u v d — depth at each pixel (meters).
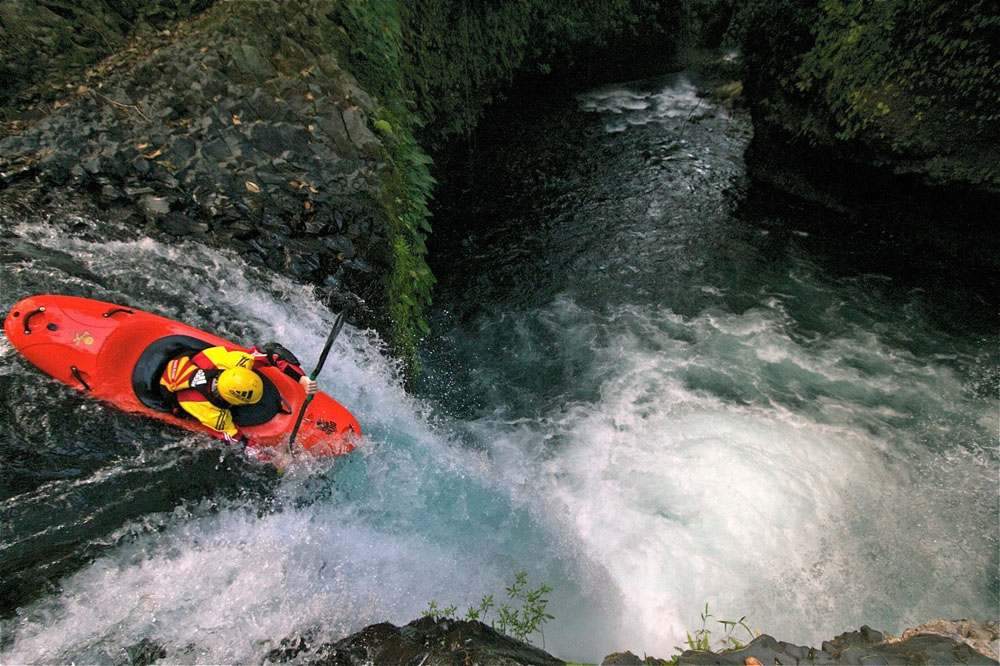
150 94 6.33
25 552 4.12
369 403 6.46
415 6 9.91
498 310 8.78
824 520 5.83
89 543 4.36
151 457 4.88
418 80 10.31
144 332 5.09
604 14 14.97
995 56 7.52
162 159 6.25
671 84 15.84
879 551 5.53
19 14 5.92
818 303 8.54
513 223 10.42
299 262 6.46
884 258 9.17
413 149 7.68
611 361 7.90
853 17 8.91
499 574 5.38
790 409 7.01
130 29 6.46
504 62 12.97
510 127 13.16
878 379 7.30
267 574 4.75
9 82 6.00
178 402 4.86
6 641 3.74
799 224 10.12
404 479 5.94
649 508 6.07
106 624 4.05
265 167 6.40
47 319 4.82
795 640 4.93
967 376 7.21
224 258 6.21
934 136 8.27
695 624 5.12
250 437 5.12
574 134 13.25
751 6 11.13
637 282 9.17
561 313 8.70
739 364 7.69
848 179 9.62
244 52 6.48
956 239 8.52
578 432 6.98
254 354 4.93
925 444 6.47
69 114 6.16
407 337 7.29
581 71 15.17
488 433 7.01
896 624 4.99
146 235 6.07
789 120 10.27
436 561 5.36
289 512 5.22
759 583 5.37
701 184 11.38
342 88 6.73
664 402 7.25
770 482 6.18
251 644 4.20
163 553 4.55
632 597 5.34
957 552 5.45
